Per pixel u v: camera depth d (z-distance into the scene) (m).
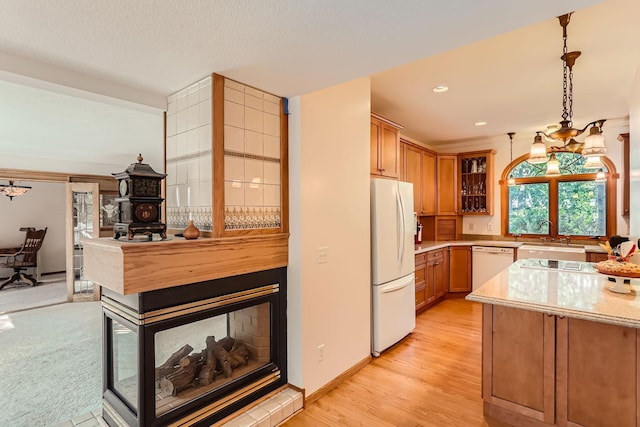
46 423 2.22
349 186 2.87
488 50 2.57
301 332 2.40
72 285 5.53
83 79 2.00
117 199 2.02
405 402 2.45
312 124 2.50
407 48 1.70
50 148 4.63
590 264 3.25
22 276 7.07
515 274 2.81
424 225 5.76
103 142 4.28
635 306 1.87
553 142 5.12
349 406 2.41
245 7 1.32
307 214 2.45
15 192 6.82
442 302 5.14
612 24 2.21
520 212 5.41
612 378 1.88
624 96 3.60
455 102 3.79
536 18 1.42
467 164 5.68
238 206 2.15
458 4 1.31
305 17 1.41
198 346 2.08
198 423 1.94
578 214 4.97
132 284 1.67
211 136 2.03
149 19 1.41
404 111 4.11
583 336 1.95
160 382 1.87
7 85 2.36
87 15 1.37
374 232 3.20
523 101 3.75
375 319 3.20
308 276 2.45
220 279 2.05
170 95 2.39
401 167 4.60
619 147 4.56
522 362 2.13
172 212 2.38
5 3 1.28
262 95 2.31
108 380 2.11
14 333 3.99
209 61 1.84
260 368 2.31
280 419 2.22
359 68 1.94
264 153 2.32
